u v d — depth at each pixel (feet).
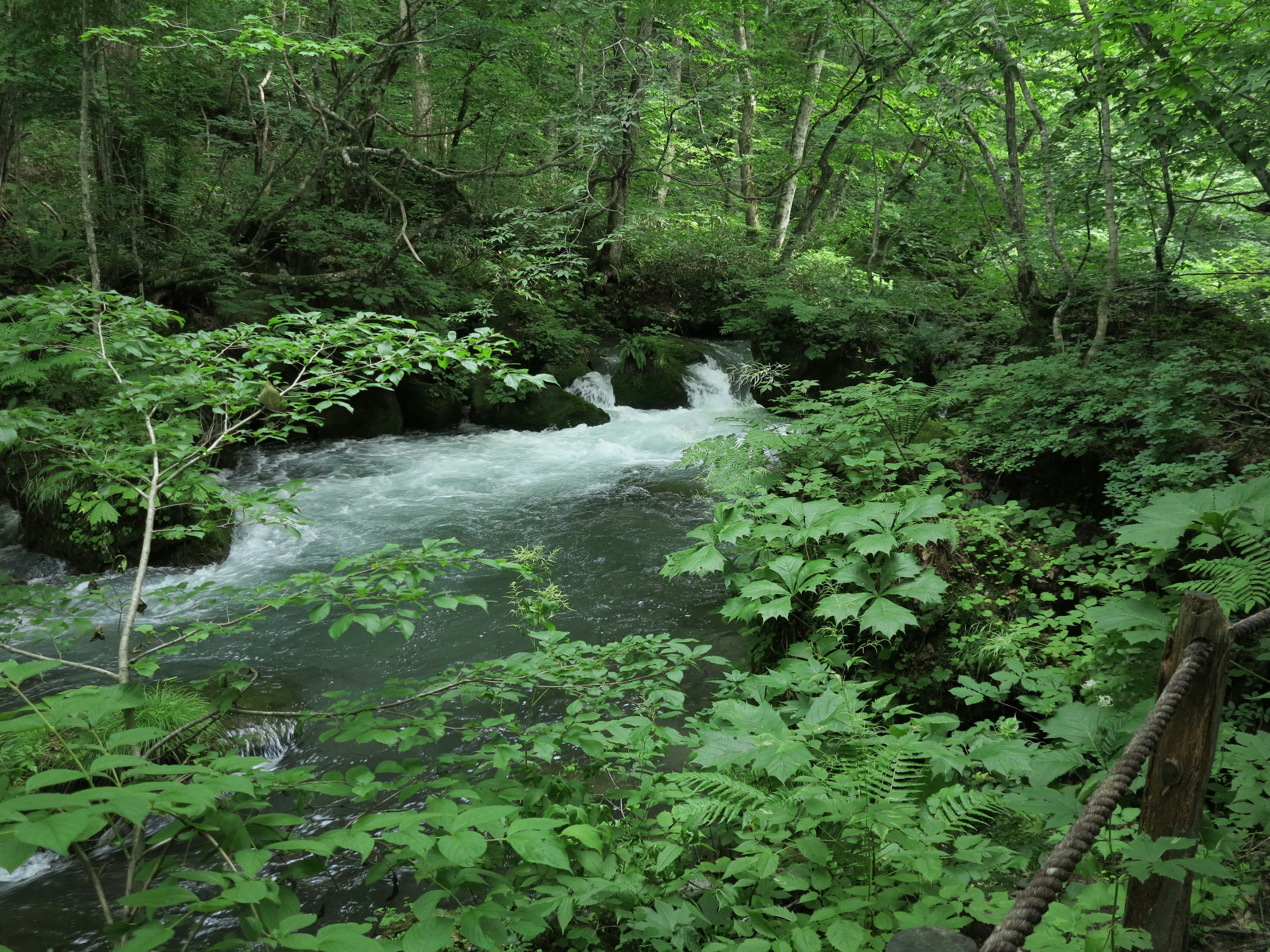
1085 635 13.71
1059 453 20.99
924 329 42.83
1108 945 7.06
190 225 44.29
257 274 39.81
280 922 5.25
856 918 8.46
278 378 11.66
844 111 53.21
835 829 9.99
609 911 9.91
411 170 48.96
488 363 11.10
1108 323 27.71
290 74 36.17
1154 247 32.83
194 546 26.30
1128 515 16.94
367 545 28.07
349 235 44.93
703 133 48.16
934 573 14.88
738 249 55.67
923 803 10.41
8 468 26.32
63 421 10.63
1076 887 8.39
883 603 14.16
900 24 36.78
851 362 43.29
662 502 32.24
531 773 10.94
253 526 28.86
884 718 11.91
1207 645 6.69
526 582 24.12
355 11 45.62
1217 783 10.67
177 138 42.27
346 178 46.16
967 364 35.04
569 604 22.90
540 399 44.78
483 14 41.81
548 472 36.81
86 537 22.20
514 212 47.32
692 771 10.93
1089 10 26.89
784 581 15.64
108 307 11.80
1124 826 9.00
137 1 33.30
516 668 10.86
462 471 37.11
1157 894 7.24
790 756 9.33
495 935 6.21
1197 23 20.18
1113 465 18.83
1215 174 27.12
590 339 49.37
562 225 45.93
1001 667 14.84
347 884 12.39
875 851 9.08
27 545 26.66
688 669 18.95
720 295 55.11
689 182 48.14
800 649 14.61
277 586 10.05
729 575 17.22
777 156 55.83
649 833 10.42
